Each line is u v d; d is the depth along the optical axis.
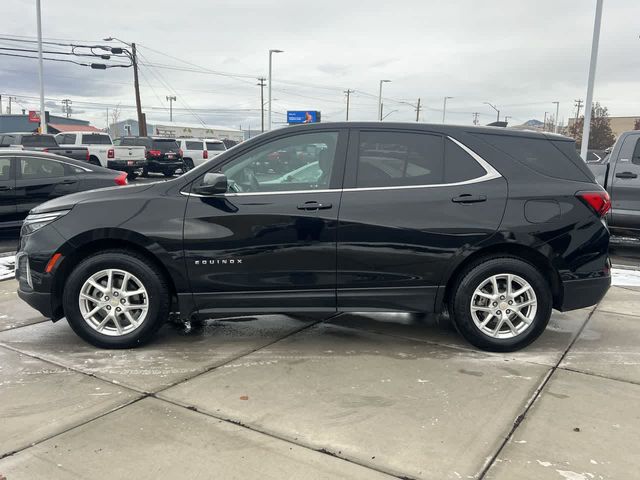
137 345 4.32
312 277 4.16
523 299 4.26
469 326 4.24
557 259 4.15
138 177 25.09
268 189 4.20
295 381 3.73
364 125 4.27
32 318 5.11
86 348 4.33
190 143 26.77
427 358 4.17
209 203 4.14
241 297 4.20
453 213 4.09
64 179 8.66
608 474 2.67
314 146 4.26
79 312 4.23
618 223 8.40
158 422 3.14
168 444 2.91
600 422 3.19
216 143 27.42
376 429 3.09
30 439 2.95
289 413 3.27
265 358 4.15
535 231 4.09
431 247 4.10
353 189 4.15
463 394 3.54
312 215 4.10
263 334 4.73
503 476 2.65
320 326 4.96
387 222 4.08
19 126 48.28
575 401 3.45
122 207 4.16
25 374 3.81
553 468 2.72
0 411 3.27
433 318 5.22
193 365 4.00
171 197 4.19
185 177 4.26
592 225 4.17
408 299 4.19
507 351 4.28
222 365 4.00
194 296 4.20
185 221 4.12
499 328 4.26
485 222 4.09
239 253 4.13
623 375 3.87
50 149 18.36
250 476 2.64
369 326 4.97
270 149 4.25
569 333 4.79
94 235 4.13
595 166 8.75
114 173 9.15
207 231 4.11
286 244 4.12
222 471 2.68
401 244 4.10
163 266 4.24
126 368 3.93
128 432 3.03
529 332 4.24
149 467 2.71
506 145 4.26
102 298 4.23
